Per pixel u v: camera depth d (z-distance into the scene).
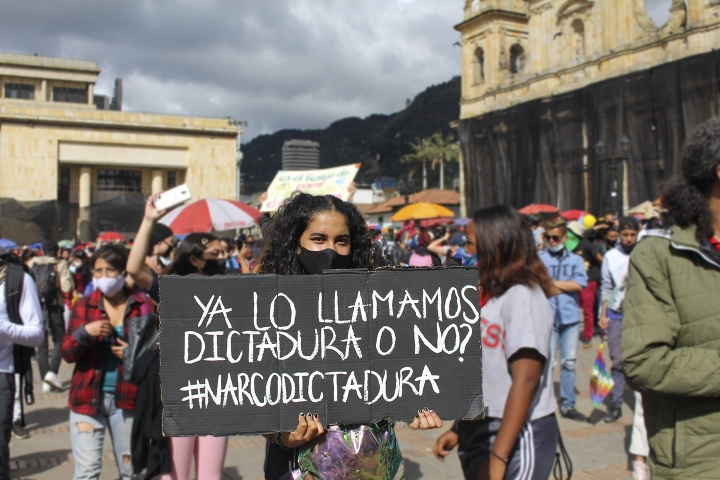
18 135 47.88
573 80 32.66
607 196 29.77
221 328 2.36
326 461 2.35
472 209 39.19
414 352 2.42
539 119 33.84
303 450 2.39
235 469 6.04
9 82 65.50
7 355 4.93
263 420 2.34
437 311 2.44
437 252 7.68
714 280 2.55
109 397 4.50
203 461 4.07
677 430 2.59
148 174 53.47
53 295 11.96
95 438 4.49
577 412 7.47
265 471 2.56
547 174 33.50
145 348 4.14
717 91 25.23
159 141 51.12
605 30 31.27
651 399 2.71
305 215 2.55
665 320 2.62
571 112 32.09
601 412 7.67
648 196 28.02
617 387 7.30
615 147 29.41
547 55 35.03
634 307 2.71
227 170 52.72
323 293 2.40
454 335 2.44
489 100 38.56
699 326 2.54
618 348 7.28
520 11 38.47
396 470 2.48
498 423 3.23
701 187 2.64
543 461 3.18
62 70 66.75
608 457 6.07
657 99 27.55
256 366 2.36
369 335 2.40
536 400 3.23
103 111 49.66
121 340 4.38
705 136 2.61
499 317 3.26
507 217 3.35
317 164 169.62
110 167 52.12
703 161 2.58
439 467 5.96
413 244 16.12
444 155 74.06
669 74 27.00
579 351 11.73
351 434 2.37
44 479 5.84
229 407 2.33
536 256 3.37
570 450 6.29
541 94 34.38
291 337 2.38
